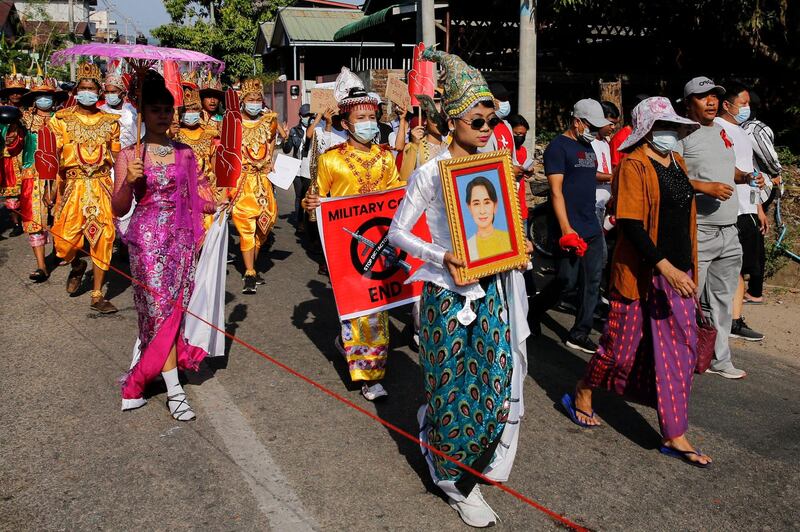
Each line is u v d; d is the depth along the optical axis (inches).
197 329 190.2
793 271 325.4
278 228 446.3
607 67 664.4
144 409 184.4
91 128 272.1
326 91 309.7
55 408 183.6
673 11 569.0
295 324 256.7
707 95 206.2
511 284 139.6
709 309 219.6
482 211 133.1
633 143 165.3
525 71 441.4
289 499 144.9
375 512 141.2
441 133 144.3
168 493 145.9
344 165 197.8
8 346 228.4
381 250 187.9
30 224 305.4
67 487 147.3
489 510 138.3
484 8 597.6
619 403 197.8
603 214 272.4
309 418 181.3
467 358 134.9
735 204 214.1
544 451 168.9
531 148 449.4
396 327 257.9
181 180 183.0
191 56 181.0
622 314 167.9
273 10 1393.9
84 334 241.6
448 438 135.3
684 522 142.2
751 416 192.5
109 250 270.2
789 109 563.5
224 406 187.2
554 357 234.2
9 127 309.4
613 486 154.3
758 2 508.4
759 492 154.6
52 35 1315.2
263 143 301.1
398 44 652.1
